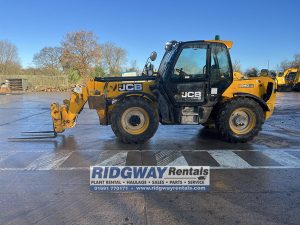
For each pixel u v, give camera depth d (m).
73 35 45.72
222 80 6.67
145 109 6.48
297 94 27.11
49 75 42.94
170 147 6.35
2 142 7.05
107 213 3.40
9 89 33.03
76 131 8.37
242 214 3.36
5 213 3.43
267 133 7.93
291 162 5.25
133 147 6.38
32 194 3.94
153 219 3.26
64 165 5.16
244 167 4.98
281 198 3.77
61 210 3.49
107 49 48.78
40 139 7.34
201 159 5.44
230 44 6.63
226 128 6.58
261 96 6.94
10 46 52.31
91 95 6.67
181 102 6.63
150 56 7.48
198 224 3.15
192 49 6.53
